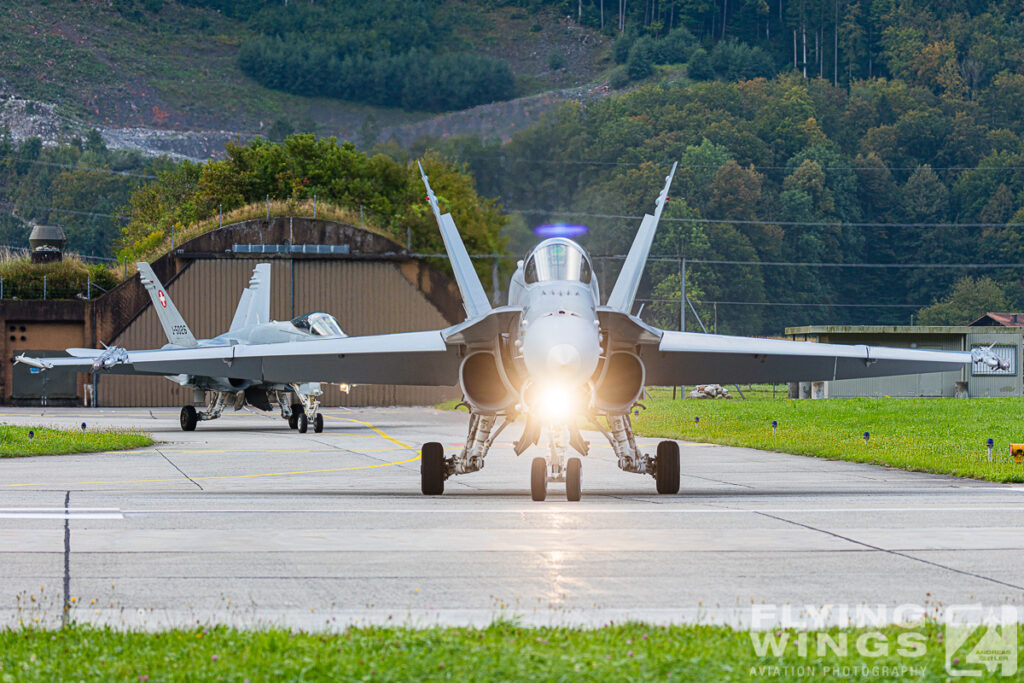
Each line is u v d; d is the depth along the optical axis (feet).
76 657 70.03
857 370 160.86
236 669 66.28
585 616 81.66
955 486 172.96
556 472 153.69
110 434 294.46
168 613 83.10
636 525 125.70
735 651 70.54
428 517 133.39
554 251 145.38
